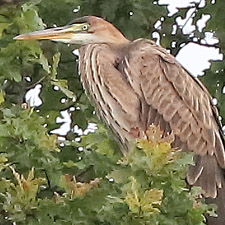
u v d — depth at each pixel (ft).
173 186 31.73
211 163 43.68
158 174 31.63
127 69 45.09
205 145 44.14
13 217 31.86
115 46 46.57
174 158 31.71
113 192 32.55
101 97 45.44
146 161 31.48
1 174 34.45
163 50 45.98
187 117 44.52
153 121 44.55
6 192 32.12
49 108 47.60
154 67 45.06
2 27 41.19
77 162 39.42
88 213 32.42
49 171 35.27
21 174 34.17
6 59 40.86
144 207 30.63
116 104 44.86
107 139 42.50
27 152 35.01
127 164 31.91
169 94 44.75
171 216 31.94
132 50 45.78
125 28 51.78
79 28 47.06
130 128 44.47
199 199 39.37
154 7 51.70
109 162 38.52
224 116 52.13
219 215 41.73
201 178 42.98
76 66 50.26
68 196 32.86
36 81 43.83
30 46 41.09
